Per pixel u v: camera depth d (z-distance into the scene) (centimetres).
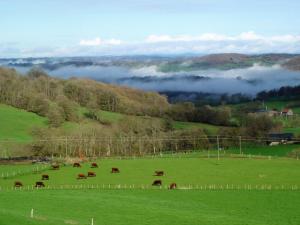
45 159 16925
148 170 14612
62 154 18438
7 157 17150
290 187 11506
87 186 11856
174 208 9069
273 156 17188
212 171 14188
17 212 7800
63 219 7625
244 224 7906
